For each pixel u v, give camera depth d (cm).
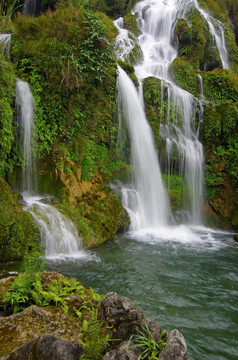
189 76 1298
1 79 669
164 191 1009
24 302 331
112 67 928
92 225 751
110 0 1834
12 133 688
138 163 982
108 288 499
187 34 1529
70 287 371
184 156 1046
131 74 1052
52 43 788
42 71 779
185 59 1557
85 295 367
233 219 1032
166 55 1570
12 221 580
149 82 1084
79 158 835
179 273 584
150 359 241
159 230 914
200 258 681
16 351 241
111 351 244
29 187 731
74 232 689
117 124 958
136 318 271
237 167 1052
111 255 661
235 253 731
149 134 1031
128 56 1353
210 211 1072
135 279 541
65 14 861
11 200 625
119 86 959
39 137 757
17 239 576
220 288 528
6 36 880
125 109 977
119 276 550
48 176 755
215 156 1099
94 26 845
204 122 1116
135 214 898
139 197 930
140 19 1791
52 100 777
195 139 1125
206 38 1600
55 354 242
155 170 1015
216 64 1642
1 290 350
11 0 1231
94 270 568
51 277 391
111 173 923
